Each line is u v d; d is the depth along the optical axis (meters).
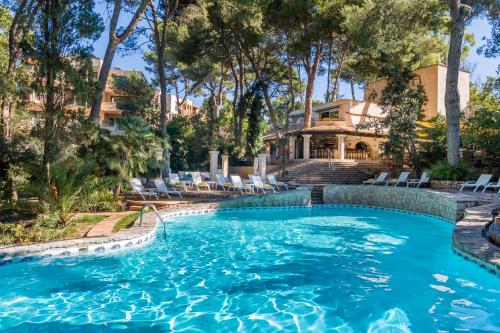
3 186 11.61
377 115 32.28
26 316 5.05
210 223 12.60
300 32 26.53
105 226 10.04
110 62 15.65
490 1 19.56
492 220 9.47
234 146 30.34
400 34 21.42
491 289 5.91
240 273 6.99
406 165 24.47
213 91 43.25
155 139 15.47
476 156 20.75
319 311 5.20
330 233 10.98
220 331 4.59
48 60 10.09
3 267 7.06
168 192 16.70
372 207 17.69
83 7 10.66
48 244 7.72
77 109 10.96
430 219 13.78
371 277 6.70
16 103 11.07
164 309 5.29
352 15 21.81
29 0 13.33
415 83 32.12
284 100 44.34
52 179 9.96
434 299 5.57
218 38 27.52
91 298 5.71
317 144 32.75
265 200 16.66
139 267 7.33
